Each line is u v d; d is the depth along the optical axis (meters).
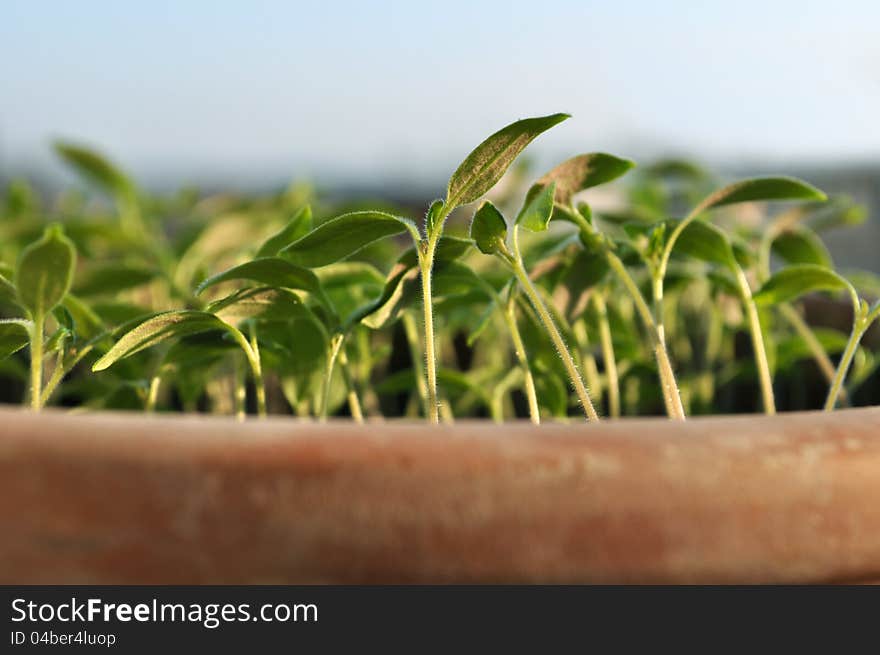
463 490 0.22
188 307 0.57
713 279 0.54
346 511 0.22
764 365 0.44
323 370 0.47
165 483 0.21
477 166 0.31
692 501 0.22
